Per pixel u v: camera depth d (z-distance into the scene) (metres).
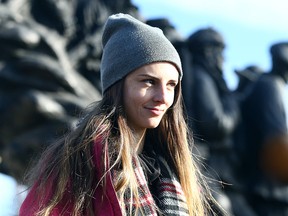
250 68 21.09
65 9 18.20
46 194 5.72
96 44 18.52
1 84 16.69
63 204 5.70
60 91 16.91
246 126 20.19
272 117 20.17
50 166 5.85
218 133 18.72
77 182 5.72
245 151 19.84
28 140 16.22
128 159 5.77
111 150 5.81
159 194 6.00
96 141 5.80
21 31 16.80
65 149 5.84
